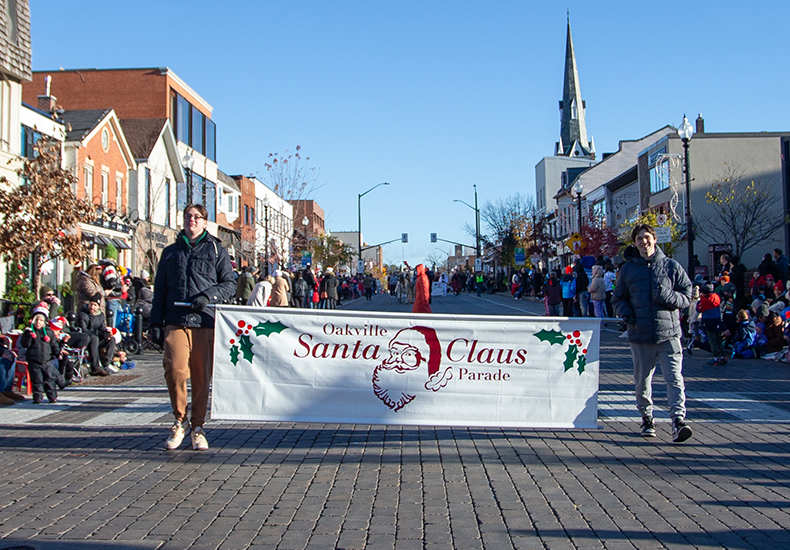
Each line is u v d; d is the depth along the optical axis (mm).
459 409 7520
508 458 6719
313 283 28969
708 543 4527
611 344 17828
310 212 80312
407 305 41562
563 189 61281
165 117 39281
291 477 6105
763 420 8445
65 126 25859
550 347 7551
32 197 16359
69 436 7754
